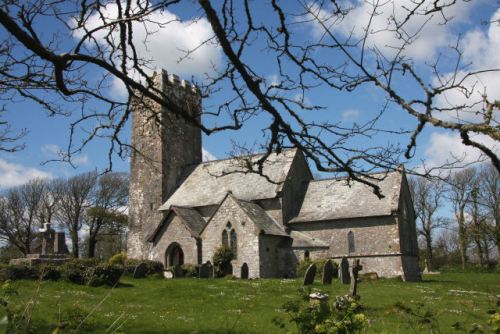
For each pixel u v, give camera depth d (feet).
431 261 217.36
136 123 177.17
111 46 23.20
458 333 46.42
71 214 240.73
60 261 115.55
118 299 74.02
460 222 114.11
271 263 136.36
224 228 138.00
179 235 145.07
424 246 250.57
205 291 84.23
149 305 69.31
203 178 169.48
